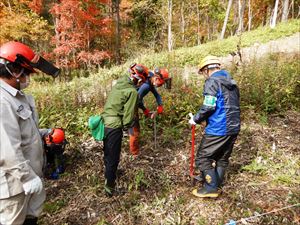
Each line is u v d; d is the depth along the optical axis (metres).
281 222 3.05
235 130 3.33
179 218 3.23
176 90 5.93
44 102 5.64
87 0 15.82
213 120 3.31
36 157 2.36
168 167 4.16
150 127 5.21
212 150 3.40
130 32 22.72
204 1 22.72
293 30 16.30
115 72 10.45
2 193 2.12
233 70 6.65
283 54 8.07
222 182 3.72
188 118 5.29
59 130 3.03
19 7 14.88
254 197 3.44
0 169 2.09
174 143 4.72
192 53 13.27
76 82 6.78
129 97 3.39
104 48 18.78
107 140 3.45
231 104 3.29
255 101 5.67
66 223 3.27
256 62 6.75
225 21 19.95
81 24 15.92
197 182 3.80
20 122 2.21
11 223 2.25
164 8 22.75
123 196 3.65
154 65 11.62
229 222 3.12
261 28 18.73
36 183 2.17
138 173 3.96
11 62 2.14
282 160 4.10
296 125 5.05
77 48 16.92
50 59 16.50
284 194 3.45
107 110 3.49
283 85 5.85
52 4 16.22
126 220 3.29
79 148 4.55
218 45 14.69
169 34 21.02
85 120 5.12
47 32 15.51
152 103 5.40
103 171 4.12
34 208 2.47
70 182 3.95
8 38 14.48
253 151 4.37
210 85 3.24
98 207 3.51
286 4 21.81
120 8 20.66
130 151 4.48
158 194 3.65
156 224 3.19
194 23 26.33
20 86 2.30
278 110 5.56
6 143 2.03
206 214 3.28
